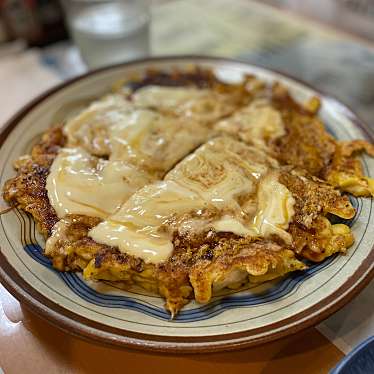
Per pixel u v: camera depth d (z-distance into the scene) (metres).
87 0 0.48
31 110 0.37
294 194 0.30
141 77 0.42
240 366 0.25
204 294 0.26
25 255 0.28
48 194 0.30
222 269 0.26
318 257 0.28
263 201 0.30
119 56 0.49
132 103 0.39
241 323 0.24
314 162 0.34
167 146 0.34
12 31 0.57
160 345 0.23
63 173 0.31
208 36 0.56
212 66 0.43
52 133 0.36
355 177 0.31
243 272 0.27
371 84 0.48
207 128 0.36
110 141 0.34
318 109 0.38
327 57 0.52
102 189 0.30
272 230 0.28
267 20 0.60
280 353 0.26
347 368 0.22
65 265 0.28
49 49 0.56
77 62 0.53
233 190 0.30
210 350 0.23
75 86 0.40
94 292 0.27
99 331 0.24
